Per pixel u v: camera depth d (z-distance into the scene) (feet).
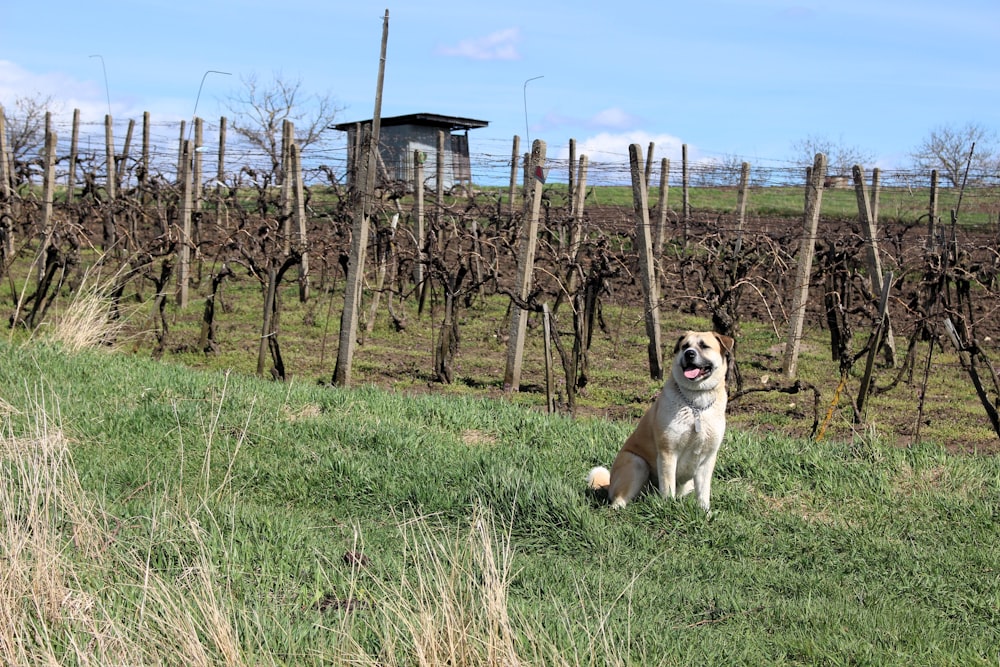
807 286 47.29
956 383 45.85
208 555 17.62
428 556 18.90
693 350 22.57
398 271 60.18
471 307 67.46
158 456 26.37
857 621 17.97
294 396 33.12
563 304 67.36
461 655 13.82
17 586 15.34
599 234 63.87
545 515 22.72
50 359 36.81
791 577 20.40
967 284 54.49
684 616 17.98
